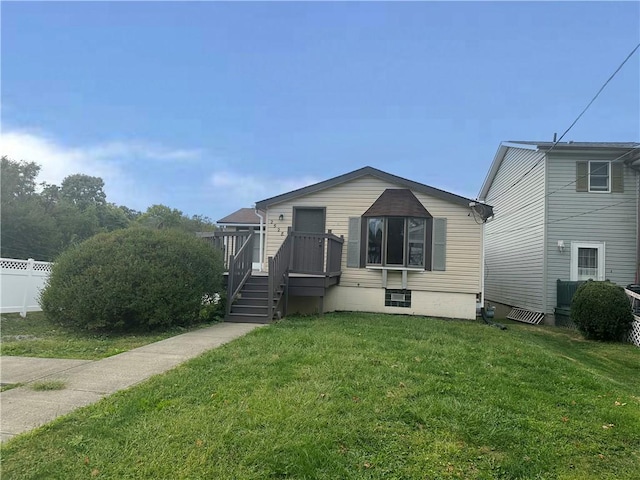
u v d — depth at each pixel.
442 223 12.29
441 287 12.20
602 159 13.58
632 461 3.17
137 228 9.18
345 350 6.08
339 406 3.85
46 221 25.98
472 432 3.47
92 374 4.96
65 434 3.25
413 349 6.47
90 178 60.59
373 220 12.60
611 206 13.48
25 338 7.71
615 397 4.69
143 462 2.85
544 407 4.15
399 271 12.45
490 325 10.87
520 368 5.73
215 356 5.65
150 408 3.77
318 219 13.14
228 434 3.23
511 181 16.89
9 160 33.75
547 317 13.52
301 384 4.45
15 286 9.83
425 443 3.25
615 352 8.91
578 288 11.00
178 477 2.69
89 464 2.83
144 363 5.48
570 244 13.56
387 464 2.94
